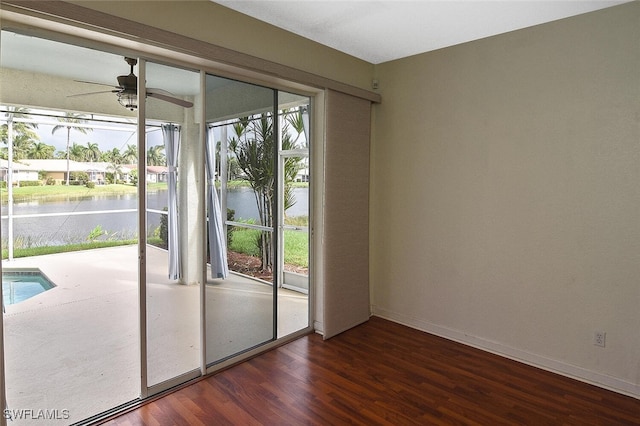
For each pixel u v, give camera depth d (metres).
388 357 3.21
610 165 2.70
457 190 3.48
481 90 3.30
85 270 6.23
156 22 2.34
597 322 2.79
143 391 2.53
